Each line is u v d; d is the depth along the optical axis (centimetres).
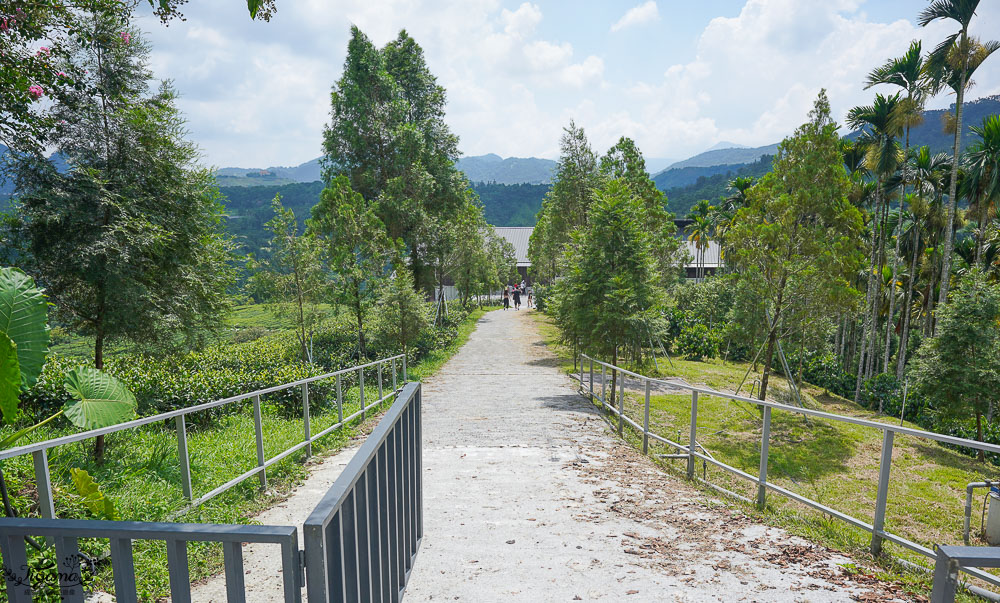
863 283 3794
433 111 3397
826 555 400
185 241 765
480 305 5744
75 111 671
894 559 391
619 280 1188
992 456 1362
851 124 2798
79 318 713
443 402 1254
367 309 1884
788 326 1589
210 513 473
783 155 1579
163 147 737
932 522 916
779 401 1972
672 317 3069
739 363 2723
